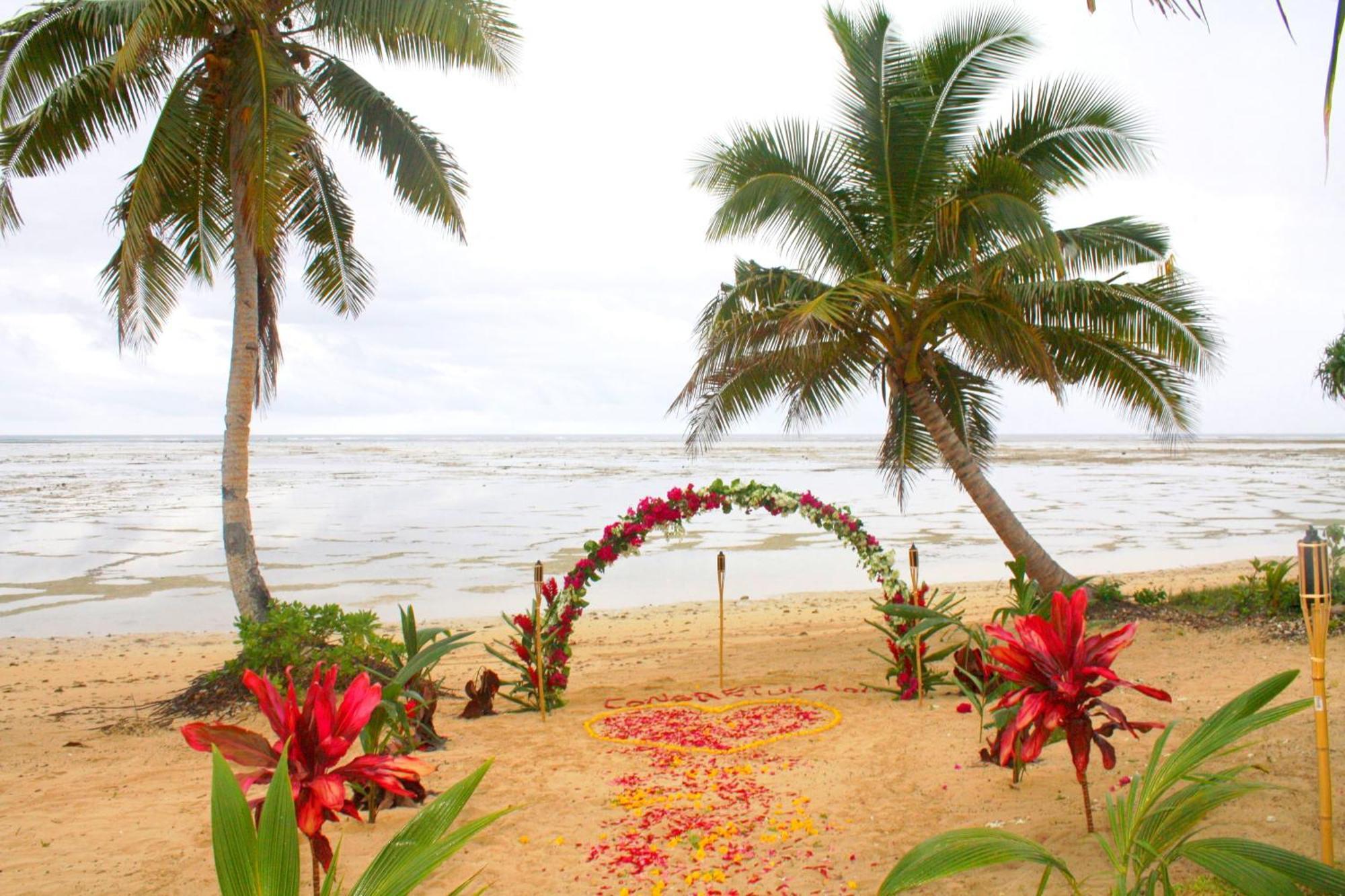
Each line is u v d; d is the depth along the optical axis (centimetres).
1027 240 913
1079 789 471
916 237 1038
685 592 1750
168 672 1086
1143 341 1019
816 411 1195
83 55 904
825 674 880
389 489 4506
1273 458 8238
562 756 604
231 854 215
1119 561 1938
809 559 2180
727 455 9569
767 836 438
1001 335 1004
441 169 1041
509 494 4056
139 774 645
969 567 1905
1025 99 1022
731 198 1035
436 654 598
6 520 3111
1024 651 348
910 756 564
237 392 970
